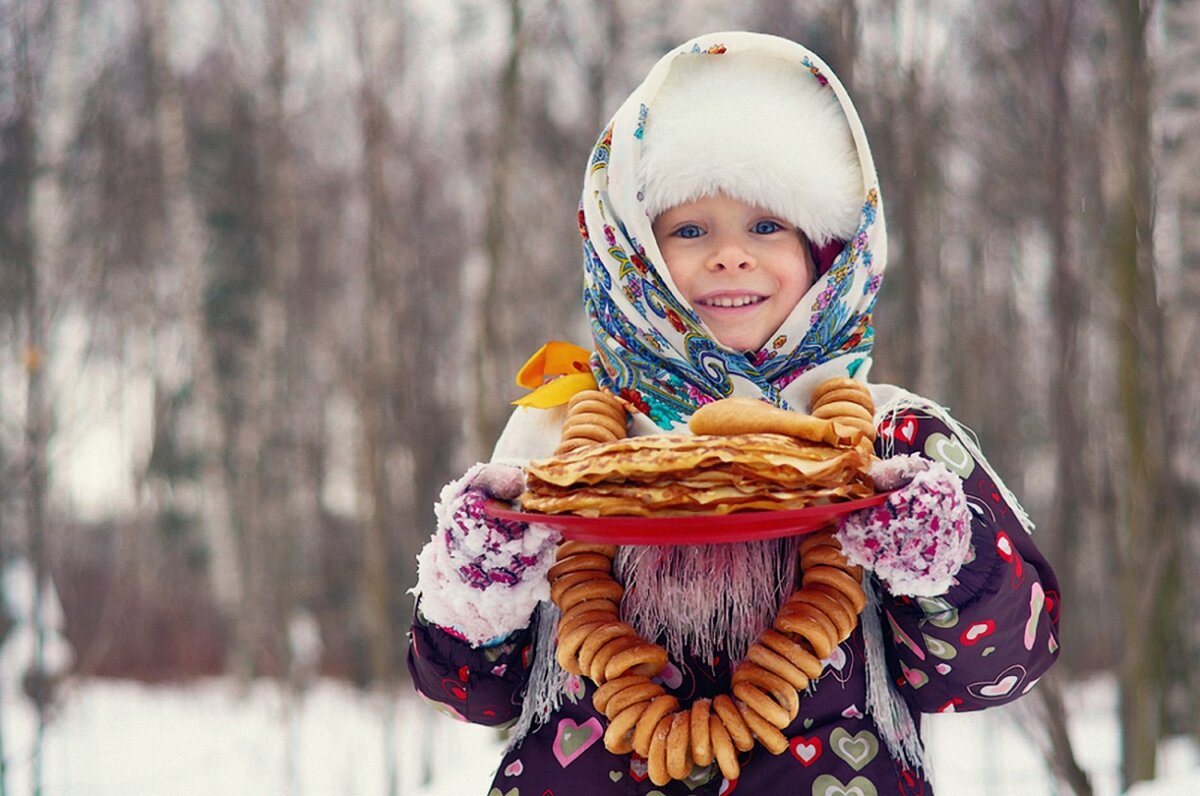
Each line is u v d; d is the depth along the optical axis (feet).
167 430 49.03
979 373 39.70
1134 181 15.98
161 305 43.55
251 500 48.75
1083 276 16.65
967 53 20.35
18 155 22.72
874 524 4.16
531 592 4.52
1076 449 16.90
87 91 27.04
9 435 23.59
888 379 21.36
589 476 4.03
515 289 41.86
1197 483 22.06
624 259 5.27
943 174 26.40
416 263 40.86
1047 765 15.23
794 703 4.33
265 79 39.40
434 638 4.98
